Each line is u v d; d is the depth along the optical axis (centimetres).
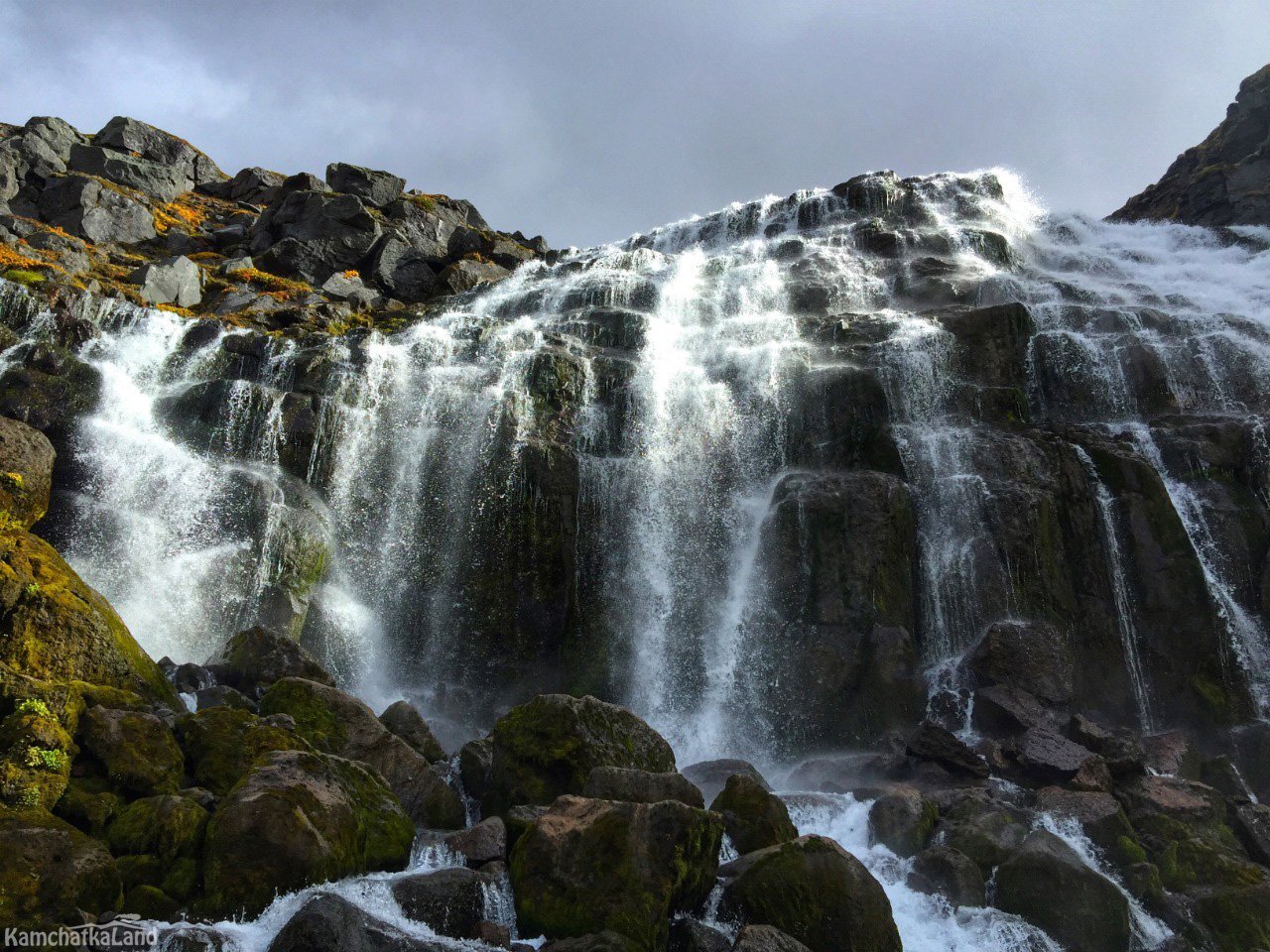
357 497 1722
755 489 1809
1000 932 934
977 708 1399
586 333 2167
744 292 2406
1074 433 1725
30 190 2905
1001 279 2338
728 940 836
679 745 1530
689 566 1727
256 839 769
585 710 1084
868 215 2964
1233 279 2694
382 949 734
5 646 962
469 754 1119
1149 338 1998
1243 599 1558
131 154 3725
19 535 1107
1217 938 977
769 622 1560
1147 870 1023
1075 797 1112
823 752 1430
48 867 698
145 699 1041
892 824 1073
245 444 1670
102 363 1764
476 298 2700
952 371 1933
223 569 1486
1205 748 1434
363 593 1661
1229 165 3553
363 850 859
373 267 2925
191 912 739
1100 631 1529
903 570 1574
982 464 1664
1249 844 1123
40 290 1911
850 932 859
